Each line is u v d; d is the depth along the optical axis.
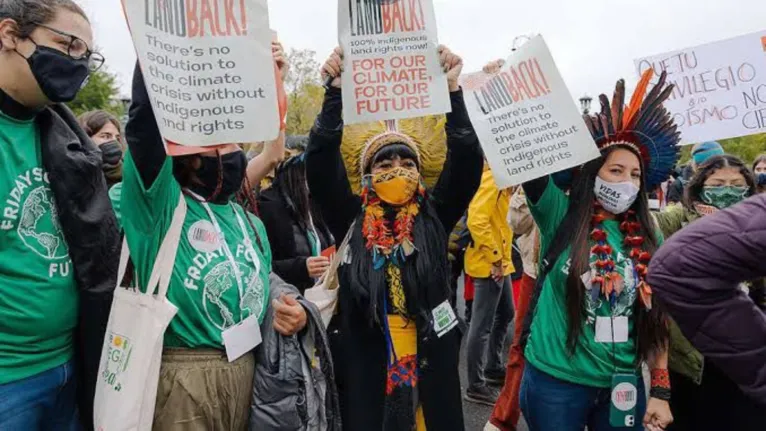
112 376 1.91
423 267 2.54
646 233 2.60
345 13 2.48
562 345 2.52
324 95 2.54
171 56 1.85
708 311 1.34
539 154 2.54
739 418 2.85
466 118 2.61
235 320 2.07
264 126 1.95
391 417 2.54
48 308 1.94
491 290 4.54
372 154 2.68
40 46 1.88
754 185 3.14
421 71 2.50
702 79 3.98
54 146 1.98
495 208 4.54
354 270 2.57
